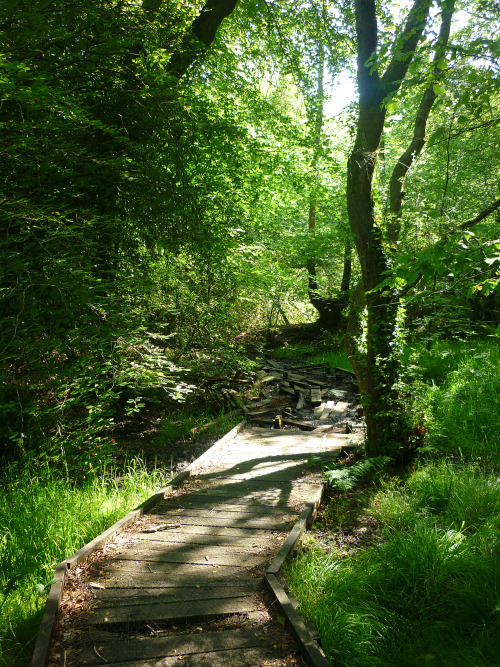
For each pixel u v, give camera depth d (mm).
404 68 5461
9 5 5074
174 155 6887
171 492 5383
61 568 3412
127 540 4121
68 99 4777
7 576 3600
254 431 8109
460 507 4230
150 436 8305
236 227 7527
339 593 3281
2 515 4711
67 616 2986
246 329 15992
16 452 6316
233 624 2928
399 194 8922
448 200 9156
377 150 5699
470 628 2877
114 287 5746
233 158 7660
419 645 2799
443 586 3229
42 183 5648
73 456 5852
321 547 4156
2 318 4520
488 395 7004
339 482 5141
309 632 2766
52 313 4449
